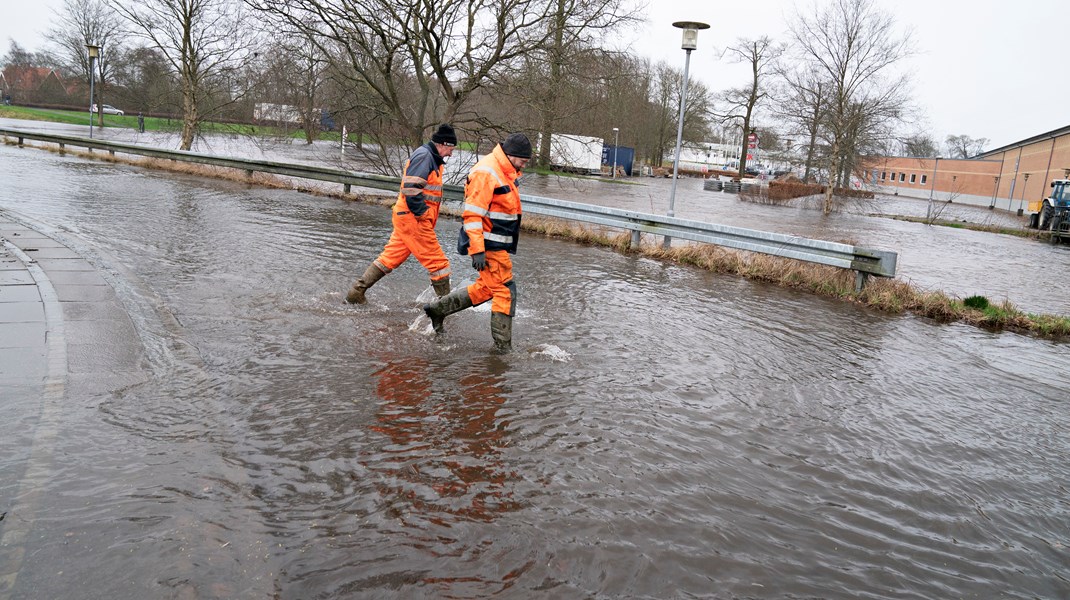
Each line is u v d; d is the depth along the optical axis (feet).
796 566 9.64
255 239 31.89
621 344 19.88
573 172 148.77
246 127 81.56
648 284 29.81
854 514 11.29
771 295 29.73
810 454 13.48
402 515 10.04
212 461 11.10
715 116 184.14
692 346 20.38
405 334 18.98
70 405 12.49
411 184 20.12
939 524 11.21
